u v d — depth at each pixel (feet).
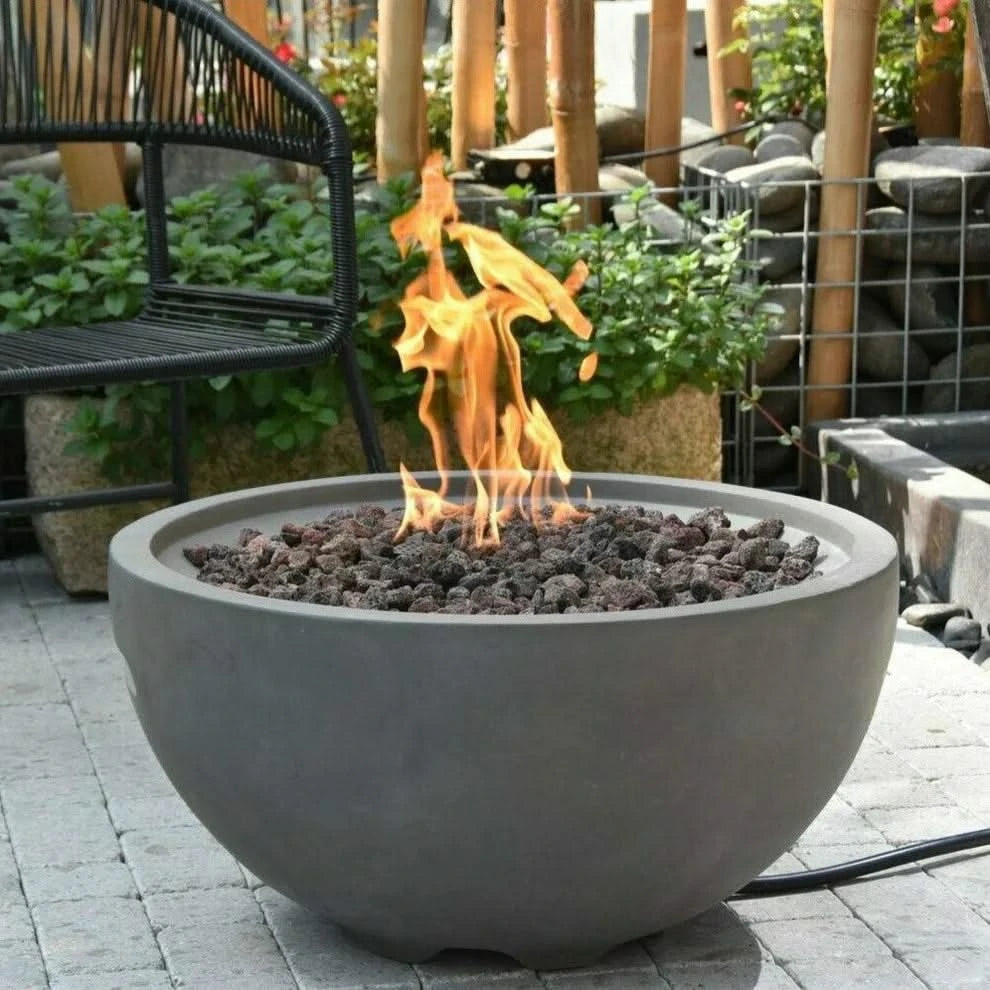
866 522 6.57
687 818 5.60
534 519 7.32
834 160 12.84
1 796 7.78
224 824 5.99
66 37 10.96
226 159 13.64
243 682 5.58
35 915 6.61
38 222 12.04
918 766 8.08
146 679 5.96
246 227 12.03
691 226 13.10
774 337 12.92
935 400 13.17
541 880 5.64
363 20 19.56
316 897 5.99
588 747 5.38
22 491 12.32
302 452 11.34
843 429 12.44
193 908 6.66
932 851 7.01
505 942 5.94
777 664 5.53
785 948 6.34
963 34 13.91
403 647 5.33
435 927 5.90
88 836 7.35
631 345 11.17
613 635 5.30
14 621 10.55
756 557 6.40
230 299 10.48
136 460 10.95
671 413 11.61
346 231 9.76
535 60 15.37
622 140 15.10
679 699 5.40
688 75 19.11
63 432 10.83
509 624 5.28
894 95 14.98
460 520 7.25
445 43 18.60
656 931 6.14
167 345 9.64
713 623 5.38
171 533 6.69
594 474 7.55
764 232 12.21
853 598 5.72
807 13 14.76
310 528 7.00
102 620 10.55
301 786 5.60
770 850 5.96
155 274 11.01
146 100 10.93
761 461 13.10
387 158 13.09
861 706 5.94
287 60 15.26
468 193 13.23
